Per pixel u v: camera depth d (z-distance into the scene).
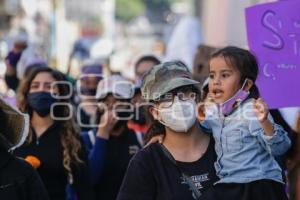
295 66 7.84
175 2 92.94
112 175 9.01
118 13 100.56
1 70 15.09
